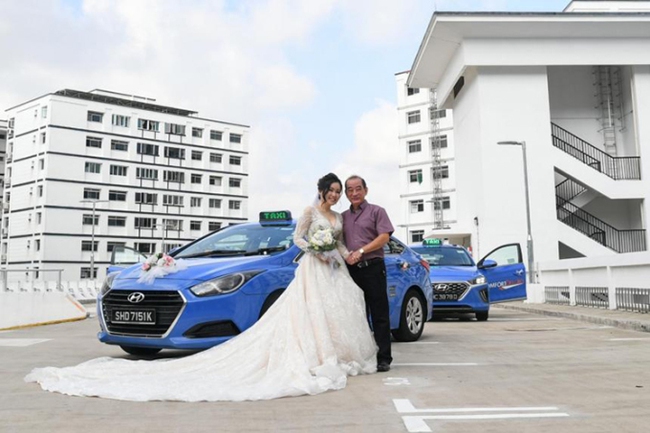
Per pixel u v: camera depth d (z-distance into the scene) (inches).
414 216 2203.5
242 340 215.9
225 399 172.9
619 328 417.7
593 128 1140.5
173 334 222.8
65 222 2351.1
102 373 206.2
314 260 222.5
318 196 230.5
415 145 2226.9
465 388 191.2
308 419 150.3
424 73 1269.7
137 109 2583.7
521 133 1059.9
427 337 350.0
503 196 1046.4
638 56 1051.9
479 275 481.7
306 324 210.4
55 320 543.2
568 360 253.6
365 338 223.8
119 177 2514.8
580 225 1104.8
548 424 144.2
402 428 141.1
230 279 232.4
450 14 1018.1
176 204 2684.5
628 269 529.0
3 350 301.7
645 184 1057.5
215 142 2844.5
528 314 602.2
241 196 2915.8
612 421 146.6
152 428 141.8
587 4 1312.7
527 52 1052.5
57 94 2439.7
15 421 149.0
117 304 239.6
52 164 2331.4
